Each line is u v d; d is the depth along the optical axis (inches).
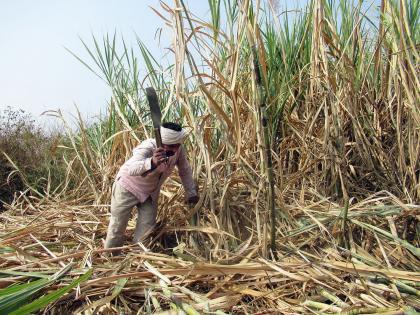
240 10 123.7
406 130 151.3
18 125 277.1
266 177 126.5
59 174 256.5
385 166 151.5
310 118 163.0
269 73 164.6
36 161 270.8
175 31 126.0
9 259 120.6
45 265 117.8
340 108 154.8
